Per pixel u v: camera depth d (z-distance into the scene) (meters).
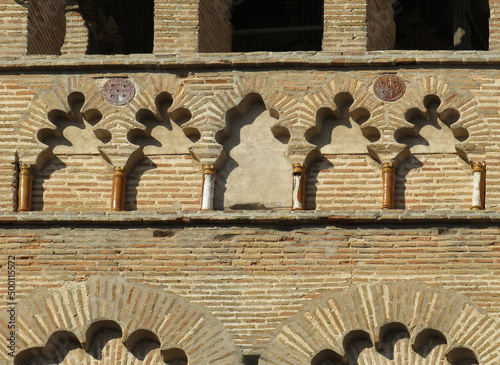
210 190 31.25
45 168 31.88
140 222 30.81
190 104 31.81
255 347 29.64
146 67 32.19
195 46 32.66
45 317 30.14
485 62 31.59
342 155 31.44
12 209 31.34
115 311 30.09
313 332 29.62
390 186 30.94
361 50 32.28
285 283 30.19
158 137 31.91
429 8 39.41
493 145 31.02
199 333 29.80
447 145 31.28
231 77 31.98
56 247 30.81
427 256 30.12
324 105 31.53
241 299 30.12
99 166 31.80
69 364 29.95
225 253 30.52
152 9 38.38
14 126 31.98
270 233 30.59
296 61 31.88
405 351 29.44
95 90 32.09
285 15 40.12
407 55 31.70
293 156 31.27
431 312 29.50
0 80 32.34
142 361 29.89
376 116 31.39
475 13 38.75
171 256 30.56
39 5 33.94
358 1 32.75
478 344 29.05
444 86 31.44
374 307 29.67
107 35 38.78
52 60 32.34
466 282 29.81
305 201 31.19
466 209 30.61
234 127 31.86
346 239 30.41
